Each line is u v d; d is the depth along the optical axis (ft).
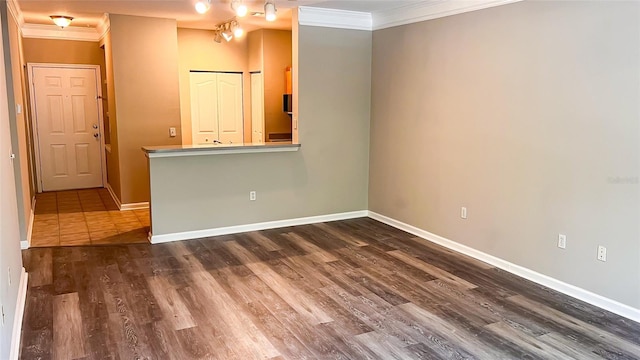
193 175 16.25
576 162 11.38
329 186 18.90
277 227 18.07
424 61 15.98
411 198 17.20
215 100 23.72
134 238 16.35
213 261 14.21
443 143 15.47
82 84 24.08
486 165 13.93
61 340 9.43
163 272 13.25
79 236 16.51
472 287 12.34
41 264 13.75
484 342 9.54
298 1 15.74
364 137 19.24
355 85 18.63
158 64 19.65
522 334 9.87
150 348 9.20
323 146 18.45
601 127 10.78
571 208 11.59
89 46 23.89
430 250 15.38
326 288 12.25
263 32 22.20
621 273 10.65
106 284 12.33
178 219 16.22
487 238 14.12
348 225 18.47
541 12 11.94
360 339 9.65
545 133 12.09
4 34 14.25
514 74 12.81
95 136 24.77
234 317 10.57
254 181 17.38
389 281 12.75
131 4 16.40
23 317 10.36
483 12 13.60
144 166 20.20
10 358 8.29
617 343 9.49
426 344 9.46
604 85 10.64
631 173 10.27
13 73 14.56
